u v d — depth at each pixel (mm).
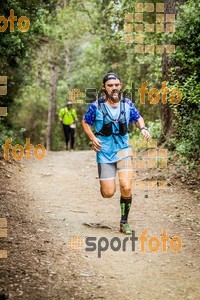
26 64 22422
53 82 35125
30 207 9266
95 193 11055
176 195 10461
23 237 7242
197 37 11664
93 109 7406
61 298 5324
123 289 5770
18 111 28016
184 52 12172
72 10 24641
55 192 11016
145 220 8727
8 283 5508
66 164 15648
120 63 25656
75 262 6477
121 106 7418
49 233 7637
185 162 12375
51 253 6680
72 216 8898
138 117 7648
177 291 5781
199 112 12047
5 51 16156
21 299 5176
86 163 15938
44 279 5770
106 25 23078
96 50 33219
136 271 6355
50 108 35062
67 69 38875
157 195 10516
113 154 7547
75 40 34250
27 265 6121
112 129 7438
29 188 11141
